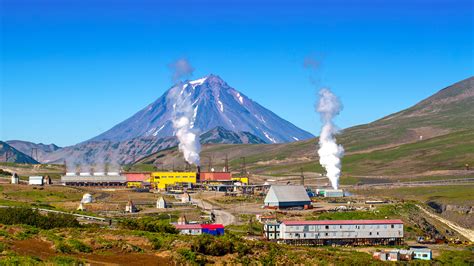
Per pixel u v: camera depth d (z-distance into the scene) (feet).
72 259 418.51
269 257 492.13
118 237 509.35
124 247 472.03
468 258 652.89
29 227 551.59
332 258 538.47
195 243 485.15
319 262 505.66
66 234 519.19
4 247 442.91
